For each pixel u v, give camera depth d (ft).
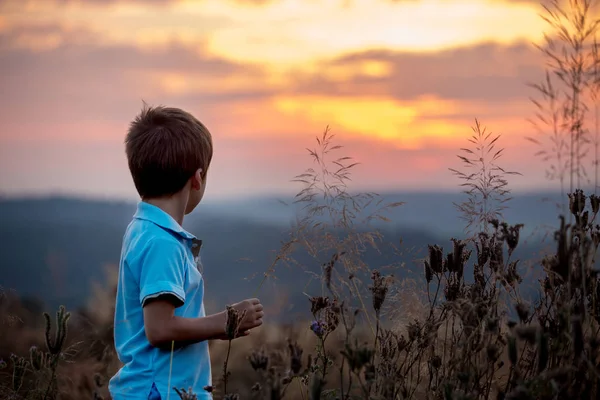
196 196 9.66
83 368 12.57
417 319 8.38
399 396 8.00
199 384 8.70
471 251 8.38
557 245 7.09
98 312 15.58
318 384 6.48
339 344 8.33
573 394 6.83
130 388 8.58
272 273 8.57
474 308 7.45
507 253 7.57
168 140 9.21
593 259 7.40
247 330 8.64
